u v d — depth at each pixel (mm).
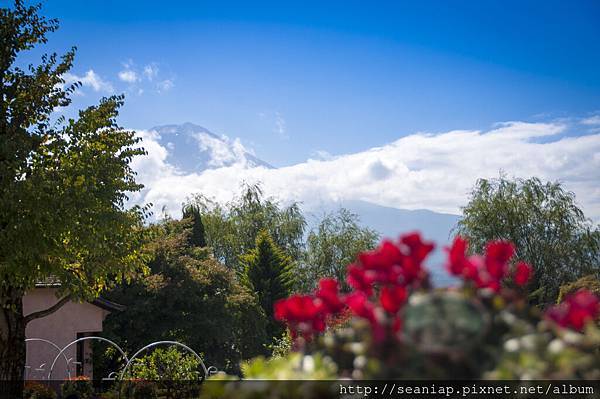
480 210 41219
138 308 33938
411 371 2656
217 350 36188
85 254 18453
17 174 16594
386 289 2971
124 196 18703
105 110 18766
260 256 50531
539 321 2891
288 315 3408
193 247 45344
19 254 15539
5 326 18047
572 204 40875
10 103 18109
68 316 28922
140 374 20906
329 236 56156
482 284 3049
